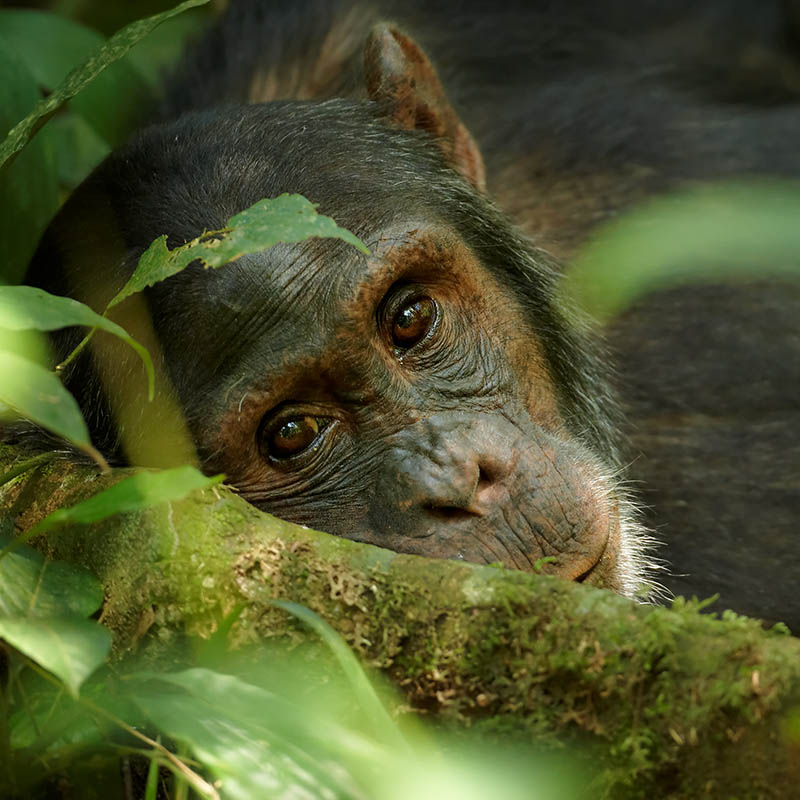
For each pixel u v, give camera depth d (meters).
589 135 10.82
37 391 3.76
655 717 4.01
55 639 4.00
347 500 6.22
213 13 12.88
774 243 5.22
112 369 6.47
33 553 4.61
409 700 4.41
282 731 4.05
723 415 9.34
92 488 5.17
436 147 8.21
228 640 4.59
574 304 8.34
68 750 4.40
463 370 6.58
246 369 6.05
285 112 7.28
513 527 6.03
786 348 9.53
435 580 4.45
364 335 6.14
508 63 11.99
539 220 9.95
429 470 6.07
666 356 9.48
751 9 13.48
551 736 4.20
